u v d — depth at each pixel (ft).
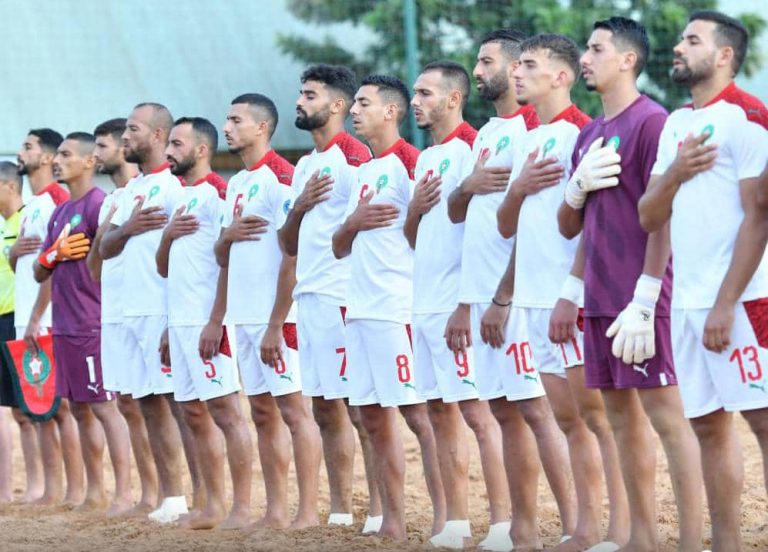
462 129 44.39
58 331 57.06
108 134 57.36
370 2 106.42
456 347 42.42
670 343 35.88
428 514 52.95
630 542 36.94
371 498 48.44
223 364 50.37
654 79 99.09
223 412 50.67
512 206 39.63
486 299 41.63
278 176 49.42
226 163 101.50
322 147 48.29
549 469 41.11
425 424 45.93
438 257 43.50
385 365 45.29
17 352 60.13
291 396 49.19
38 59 100.01
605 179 36.09
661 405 35.81
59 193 62.69
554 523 49.24
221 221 51.08
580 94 100.94
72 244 56.44
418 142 89.30
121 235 53.88
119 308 55.01
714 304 33.27
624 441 36.86
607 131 37.11
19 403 59.72
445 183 43.60
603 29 37.11
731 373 33.32
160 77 101.45
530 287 39.32
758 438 33.88
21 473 71.67
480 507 54.44
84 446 58.34
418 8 102.42
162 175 54.39
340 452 49.49
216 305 50.11
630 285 36.09
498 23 102.37
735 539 34.83
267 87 102.58
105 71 100.63
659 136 35.86
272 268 49.34
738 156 33.42
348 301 45.91
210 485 51.78
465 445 44.68
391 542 45.16
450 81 44.16
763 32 102.53
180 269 51.31
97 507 58.23
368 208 45.21
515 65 41.93
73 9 103.50
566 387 39.32
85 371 56.59
